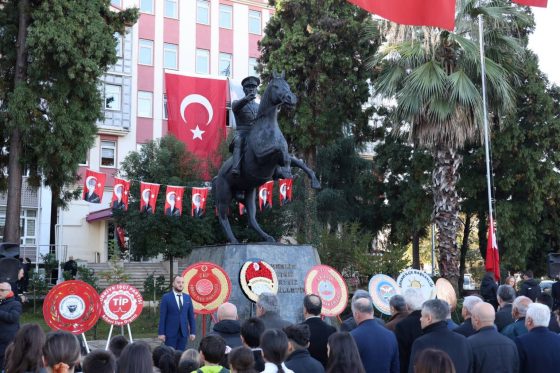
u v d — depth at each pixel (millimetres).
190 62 39281
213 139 31672
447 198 17297
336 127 23844
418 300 6090
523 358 5277
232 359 3846
